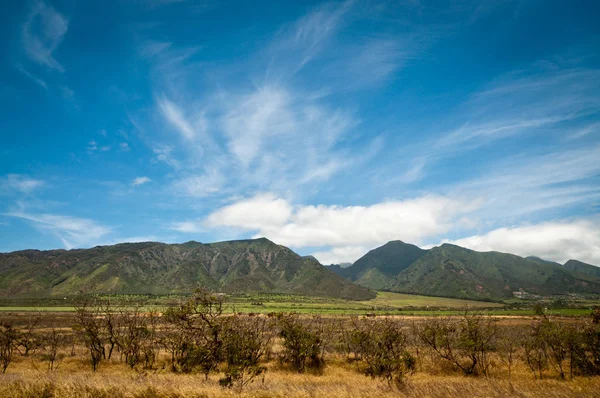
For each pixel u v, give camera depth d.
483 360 34.03
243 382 21.69
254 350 28.81
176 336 33.06
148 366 34.53
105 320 40.03
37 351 44.44
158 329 47.41
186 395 17.84
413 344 43.84
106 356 41.25
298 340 35.69
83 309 38.94
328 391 19.66
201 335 25.38
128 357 37.81
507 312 148.75
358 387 21.28
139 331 38.88
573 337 29.61
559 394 19.02
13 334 38.03
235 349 25.11
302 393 18.80
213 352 24.64
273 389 19.67
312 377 29.44
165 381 21.75
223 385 19.83
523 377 29.73
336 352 44.88
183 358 29.44
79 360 37.91
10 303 177.88
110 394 17.81
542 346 33.50
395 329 33.44
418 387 21.31
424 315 128.00
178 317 25.44
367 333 33.72
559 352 30.72
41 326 72.69
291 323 37.66
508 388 20.64
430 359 37.88
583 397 18.56
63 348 46.53
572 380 26.88
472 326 33.09
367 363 34.00
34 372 28.80
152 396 17.78
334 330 52.47
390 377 26.83
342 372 33.34
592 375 29.09
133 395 17.70
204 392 18.27
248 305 164.25
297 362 35.47
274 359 38.41
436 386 21.31
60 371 30.92
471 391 19.95
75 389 18.38
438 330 34.75
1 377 22.31
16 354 41.72
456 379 27.50
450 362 34.38
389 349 31.02
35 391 18.19
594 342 29.73
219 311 25.73
